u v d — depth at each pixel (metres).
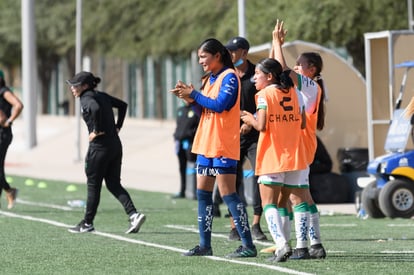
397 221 36.12
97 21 110.19
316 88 25.64
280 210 25.27
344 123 47.22
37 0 124.81
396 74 42.91
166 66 134.75
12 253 26.78
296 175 24.80
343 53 91.38
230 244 28.80
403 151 37.53
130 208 31.98
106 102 32.06
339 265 23.97
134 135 92.69
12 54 137.50
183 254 26.00
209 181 25.64
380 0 71.00
